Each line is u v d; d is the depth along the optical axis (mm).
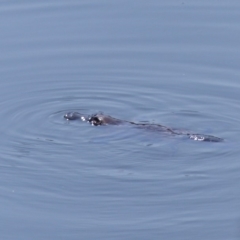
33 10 69000
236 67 60531
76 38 65250
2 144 50156
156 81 59281
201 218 42000
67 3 70062
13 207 43812
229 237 40344
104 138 49844
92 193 44562
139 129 50406
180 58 62281
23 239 41188
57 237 41188
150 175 45844
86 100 57125
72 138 50375
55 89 58688
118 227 41594
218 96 56375
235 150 47938
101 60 62562
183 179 45375
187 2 69812
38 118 53875
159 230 41250
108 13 68438
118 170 46531
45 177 46250
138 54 63188
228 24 66375
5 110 55281
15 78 60281
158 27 66375
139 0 70500
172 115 54156
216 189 44438
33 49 64062
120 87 58750
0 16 68000
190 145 48312
